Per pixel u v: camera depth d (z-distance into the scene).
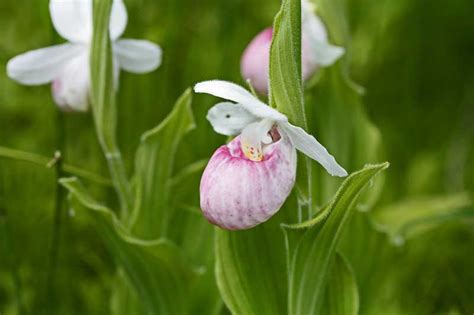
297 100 0.61
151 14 0.98
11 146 0.94
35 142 0.94
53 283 0.78
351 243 0.79
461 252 0.87
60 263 0.84
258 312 0.66
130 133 0.93
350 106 0.81
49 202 0.86
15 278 0.77
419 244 0.87
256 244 0.66
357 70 1.09
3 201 0.78
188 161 0.92
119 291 0.78
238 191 0.61
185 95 0.72
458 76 1.11
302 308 0.65
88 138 0.93
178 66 0.99
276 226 0.66
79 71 0.74
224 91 0.60
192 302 0.74
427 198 0.84
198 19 1.01
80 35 0.74
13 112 0.95
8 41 1.00
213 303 0.74
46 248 0.85
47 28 0.99
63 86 0.74
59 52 0.74
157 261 0.72
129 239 0.71
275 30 0.60
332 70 0.80
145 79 0.95
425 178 1.00
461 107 1.08
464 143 1.03
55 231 0.77
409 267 0.86
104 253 0.85
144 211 0.74
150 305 0.75
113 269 0.84
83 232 0.85
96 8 0.69
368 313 0.80
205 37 1.01
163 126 0.72
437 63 1.12
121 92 0.93
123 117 0.93
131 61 0.75
